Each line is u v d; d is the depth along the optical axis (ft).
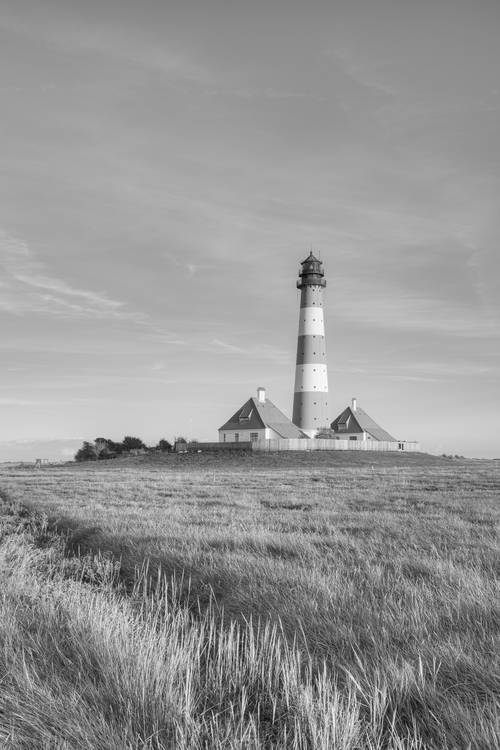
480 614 24.07
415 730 14.32
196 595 31.60
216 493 101.60
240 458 271.49
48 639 20.63
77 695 15.66
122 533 49.47
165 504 81.20
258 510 70.28
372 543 43.98
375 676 17.62
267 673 18.78
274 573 31.99
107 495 98.94
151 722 14.82
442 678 17.93
